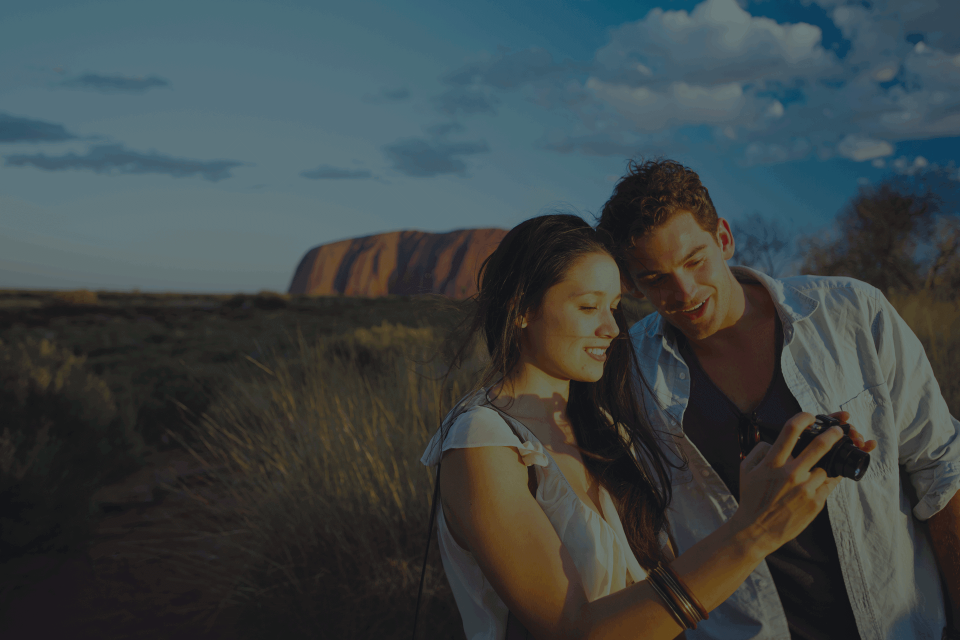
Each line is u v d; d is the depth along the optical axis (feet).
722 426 4.74
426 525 8.96
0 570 10.39
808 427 2.86
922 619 4.44
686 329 4.70
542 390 3.79
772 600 4.47
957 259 36.68
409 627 8.07
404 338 26.40
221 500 11.87
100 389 19.19
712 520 4.72
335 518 9.09
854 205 40.88
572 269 3.48
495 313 3.72
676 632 2.62
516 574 2.84
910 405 4.43
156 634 8.49
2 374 16.69
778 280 4.83
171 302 104.53
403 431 10.88
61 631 8.73
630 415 4.23
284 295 110.83
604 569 3.15
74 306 75.51
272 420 12.44
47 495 11.76
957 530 4.34
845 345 4.50
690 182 4.47
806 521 2.62
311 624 8.07
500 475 3.04
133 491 14.43
